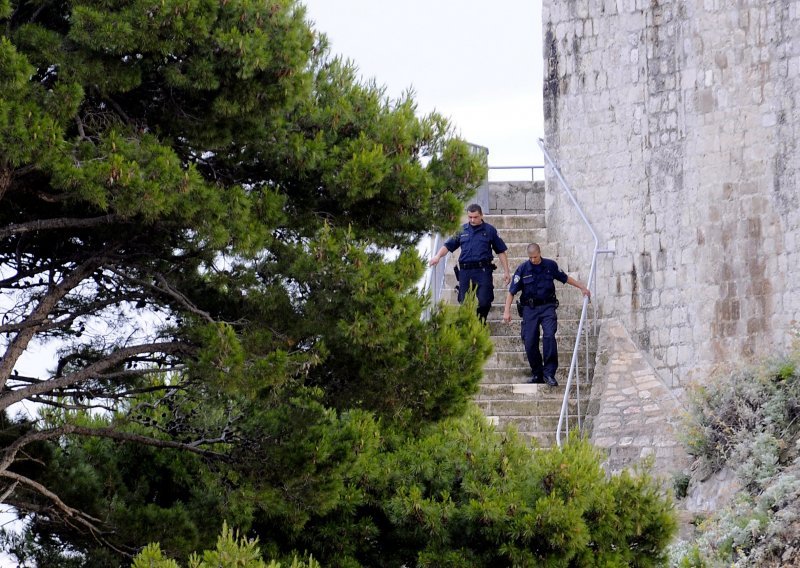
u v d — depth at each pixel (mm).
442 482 41562
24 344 35688
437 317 37750
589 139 69312
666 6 66125
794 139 60906
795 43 61125
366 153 35656
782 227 61125
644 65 66938
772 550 47031
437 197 37531
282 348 35812
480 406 58750
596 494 41438
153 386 38406
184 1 32688
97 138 33688
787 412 53844
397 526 41531
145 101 35250
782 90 61531
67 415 39500
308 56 36344
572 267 69438
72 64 32375
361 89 38469
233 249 35000
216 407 38531
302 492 37031
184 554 37781
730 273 62781
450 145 38250
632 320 66125
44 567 39656
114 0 32875
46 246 37969
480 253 58875
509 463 41719
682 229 64750
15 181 34094
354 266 35250
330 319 35812
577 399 58250
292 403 37719
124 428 39875
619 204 67500
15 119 30703
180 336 37188
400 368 36094
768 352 60406
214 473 39625
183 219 33781
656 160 66125
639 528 41688
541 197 75438
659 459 57562
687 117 64938
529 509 39938
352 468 38250
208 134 34781
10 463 35812
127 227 35969
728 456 54219
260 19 34562
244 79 33906
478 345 37438
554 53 70938
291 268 35812
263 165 36906
